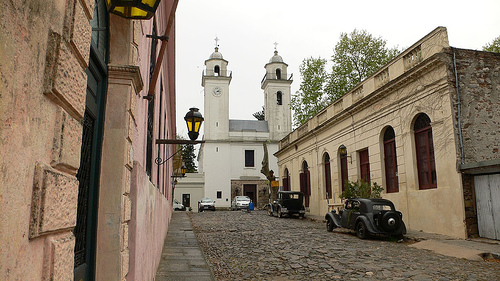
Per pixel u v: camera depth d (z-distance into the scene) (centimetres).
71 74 172
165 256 952
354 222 1292
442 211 1230
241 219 2253
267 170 3303
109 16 338
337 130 2080
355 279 708
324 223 1891
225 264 877
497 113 1235
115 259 308
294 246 1109
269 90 4747
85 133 289
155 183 754
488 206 1107
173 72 1193
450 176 1199
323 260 891
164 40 441
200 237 1392
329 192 2247
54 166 161
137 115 404
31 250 138
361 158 1841
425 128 1355
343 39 2794
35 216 137
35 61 137
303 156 2658
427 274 730
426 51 1334
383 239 1220
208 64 4716
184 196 4450
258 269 818
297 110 3064
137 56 384
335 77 2867
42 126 146
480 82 1248
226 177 4419
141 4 267
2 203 113
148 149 614
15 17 119
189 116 720
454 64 1236
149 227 518
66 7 171
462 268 781
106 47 346
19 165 125
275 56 4950
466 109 1217
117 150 326
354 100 1908
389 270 771
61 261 163
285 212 2277
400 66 1495
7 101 115
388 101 1570
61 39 157
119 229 314
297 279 726
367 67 2736
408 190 1420
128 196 355
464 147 1189
